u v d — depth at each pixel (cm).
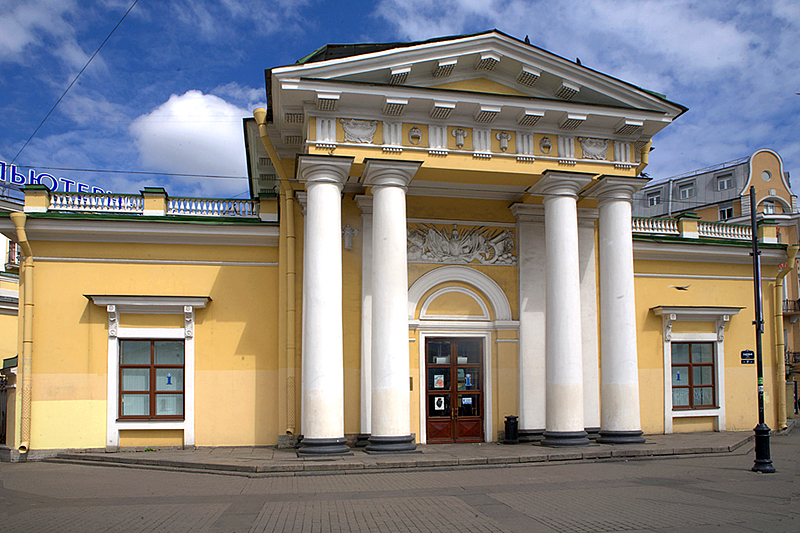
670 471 1234
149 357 1606
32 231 1571
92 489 1069
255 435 1605
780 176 4341
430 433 1691
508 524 794
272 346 1642
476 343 1756
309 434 1358
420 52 1475
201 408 1595
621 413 1567
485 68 1549
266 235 1658
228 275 1655
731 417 1966
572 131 1608
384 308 1430
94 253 1609
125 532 759
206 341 1620
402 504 918
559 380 1517
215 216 1688
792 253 2061
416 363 1695
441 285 1742
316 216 1420
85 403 1556
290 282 1612
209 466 1262
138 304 1580
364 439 1591
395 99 1464
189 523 803
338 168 1438
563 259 1549
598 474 1199
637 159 1662
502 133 1564
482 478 1160
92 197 1655
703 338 1966
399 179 1465
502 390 1723
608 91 1583
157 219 1614
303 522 806
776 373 2056
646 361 1905
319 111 1468
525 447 1528
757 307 1284
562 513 855
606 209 1638
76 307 1585
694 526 784
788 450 1634
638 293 1938
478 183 1617
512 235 1795
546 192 1582
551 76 1563
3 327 2638
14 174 2844
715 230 2120
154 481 1155
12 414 1566
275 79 1420
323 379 1366
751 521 809
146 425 1563
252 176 2239
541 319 1752
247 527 781
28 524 803
